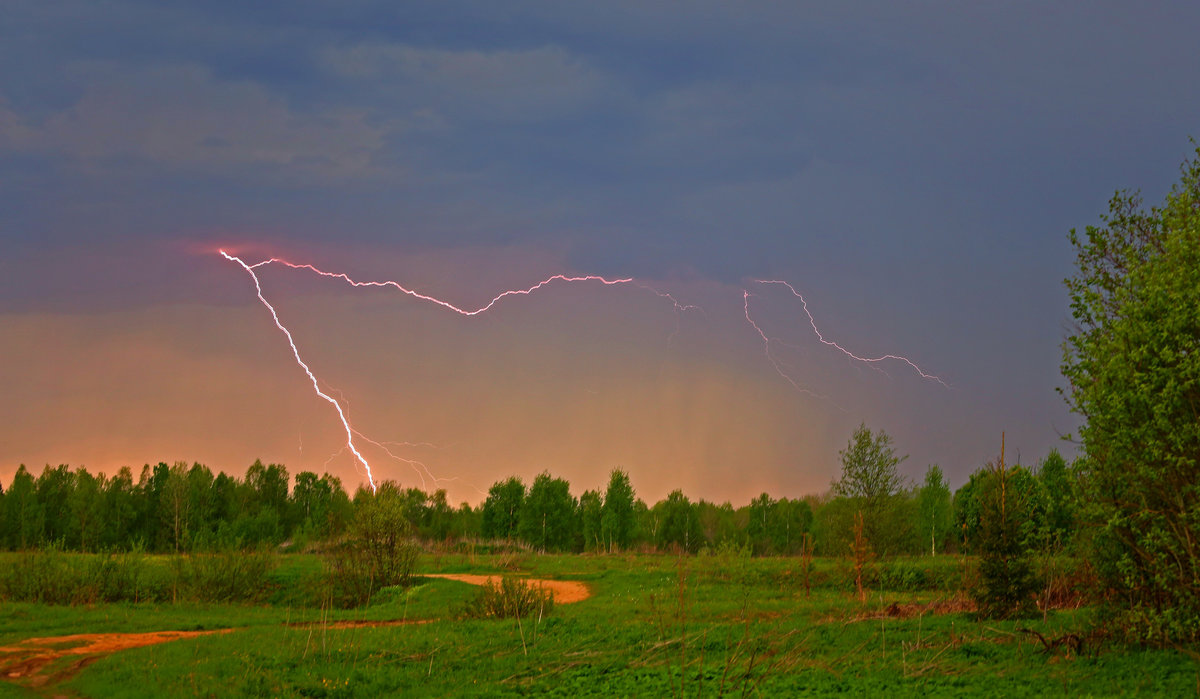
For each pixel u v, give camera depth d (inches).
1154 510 572.1
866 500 1381.6
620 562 1784.0
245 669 701.3
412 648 788.6
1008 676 574.6
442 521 2910.9
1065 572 843.4
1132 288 605.3
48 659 770.2
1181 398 550.6
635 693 602.5
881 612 867.4
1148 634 576.7
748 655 691.4
